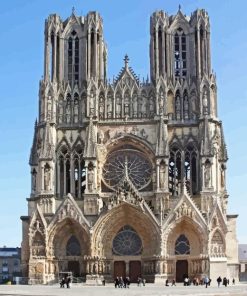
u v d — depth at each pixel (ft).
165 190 398.42
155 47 428.97
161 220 391.04
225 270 384.68
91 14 436.76
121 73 427.74
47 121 415.23
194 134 414.21
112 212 395.96
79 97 426.51
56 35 435.94
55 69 431.02
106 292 274.57
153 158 411.34
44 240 393.29
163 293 263.08
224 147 425.28
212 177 400.06
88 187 403.75
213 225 389.60
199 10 432.25
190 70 428.15
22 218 414.82
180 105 420.36
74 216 395.75
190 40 433.48
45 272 389.80
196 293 263.90
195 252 393.29
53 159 410.72
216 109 419.54
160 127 409.90
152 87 422.41
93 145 409.08
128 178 398.42
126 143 418.72
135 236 402.72
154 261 390.01
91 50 432.66
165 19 433.89
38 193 405.39
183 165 409.28
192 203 391.04
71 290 300.20
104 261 395.96
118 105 422.82
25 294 257.96
